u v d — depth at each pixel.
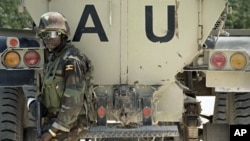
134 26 8.98
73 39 8.99
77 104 7.81
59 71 7.96
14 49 8.97
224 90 9.12
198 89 12.06
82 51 9.01
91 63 8.59
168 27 8.99
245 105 9.80
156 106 9.17
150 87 9.05
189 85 11.10
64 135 7.92
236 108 9.88
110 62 9.02
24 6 8.94
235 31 12.12
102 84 9.03
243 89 9.12
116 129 8.75
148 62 9.03
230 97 10.13
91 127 8.70
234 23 32.28
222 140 10.18
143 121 8.85
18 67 8.98
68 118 7.79
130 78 9.04
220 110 10.98
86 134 8.45
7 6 30.48
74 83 7.82
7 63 8.97
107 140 9.84
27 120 10.12
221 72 9.11
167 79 9.07
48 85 8.01
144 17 8.97
